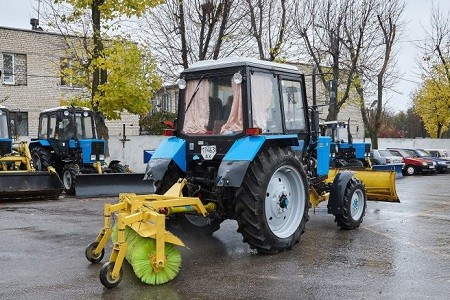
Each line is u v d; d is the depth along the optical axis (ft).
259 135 20.95
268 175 20.59
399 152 85.05
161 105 91.25
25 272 18.44
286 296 15.65
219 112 22.34
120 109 52.16
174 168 22.88
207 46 47.11
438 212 33.99
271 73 22.67
